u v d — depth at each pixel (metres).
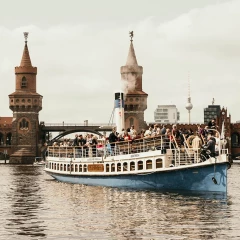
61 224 41.62
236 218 42.88
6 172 126.38
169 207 48.66
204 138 58.34
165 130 59.78
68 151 77.25
